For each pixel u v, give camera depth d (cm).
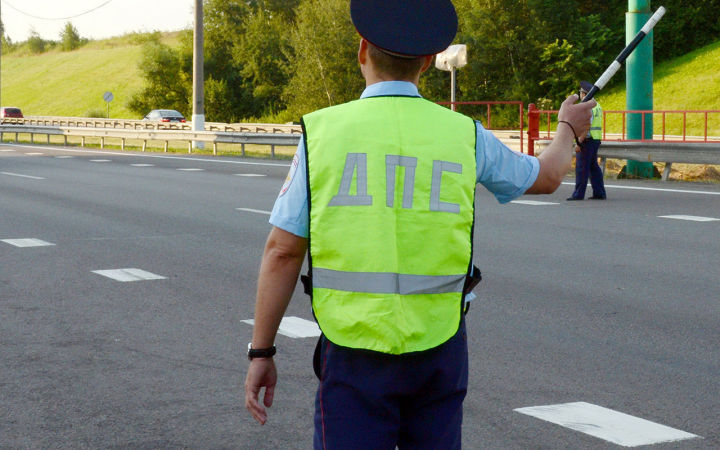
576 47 5631
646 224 1294
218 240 1202
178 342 689
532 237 1191
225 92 7919
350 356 251
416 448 260
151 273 969
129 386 583
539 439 476
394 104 257
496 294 844
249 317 770
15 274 972
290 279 262
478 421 505
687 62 5247
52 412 536
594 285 880
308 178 253
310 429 504
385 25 254
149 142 4625
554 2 5744
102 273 971
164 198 1739
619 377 586
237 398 558
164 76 8125
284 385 579
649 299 816
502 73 5938
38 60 11675
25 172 2428
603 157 2059
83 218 1447
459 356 257
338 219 250
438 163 254
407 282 249
